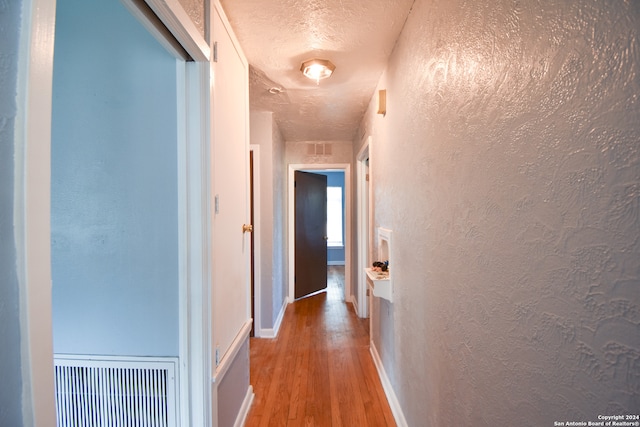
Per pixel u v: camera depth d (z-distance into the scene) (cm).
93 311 127
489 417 79
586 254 48
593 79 47
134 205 125
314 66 193
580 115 49
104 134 125
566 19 52
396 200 177
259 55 185
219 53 135
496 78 74
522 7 64
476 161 84
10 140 43
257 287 301
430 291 122
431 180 120
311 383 217
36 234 46
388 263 210
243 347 181
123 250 126
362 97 256
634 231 41
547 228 57
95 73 125
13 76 43
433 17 116
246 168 183
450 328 103
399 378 172
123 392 125
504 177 71
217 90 132
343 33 163
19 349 44
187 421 122
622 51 42
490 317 78
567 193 52
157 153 124
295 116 305
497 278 74
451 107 100
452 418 102
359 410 187
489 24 77
